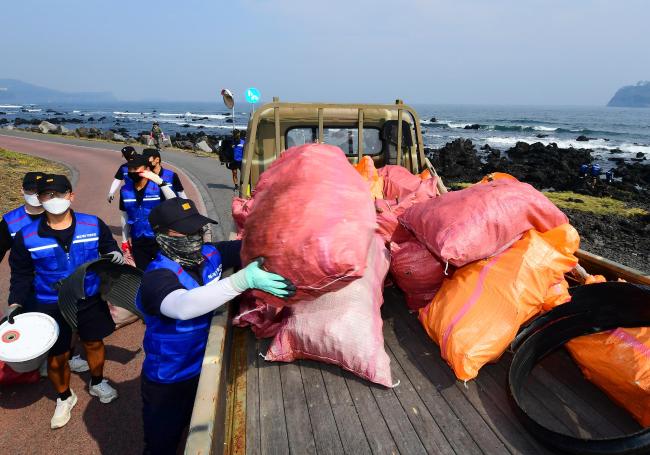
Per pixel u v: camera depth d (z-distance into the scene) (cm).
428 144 4734
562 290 268
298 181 246
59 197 329
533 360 239
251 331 294
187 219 233
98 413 404
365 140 481
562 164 2781
